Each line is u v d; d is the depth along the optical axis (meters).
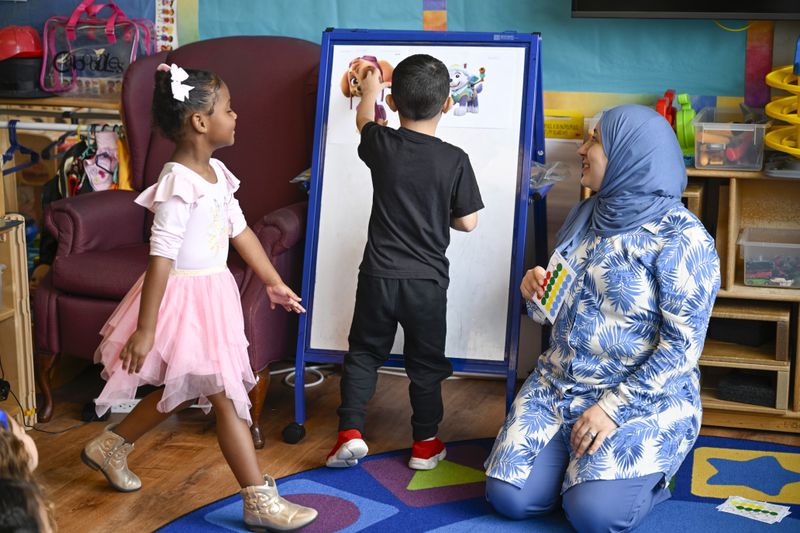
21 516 1.31
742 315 2.93
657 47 3.20
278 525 2.37
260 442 2.87
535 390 2.59
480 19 3.34
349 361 2.75
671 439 2.41
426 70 2.56
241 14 3.56
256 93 3.34
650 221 2.44
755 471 2.70
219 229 2.40
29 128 3.48
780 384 2.91
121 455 2.57
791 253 2.91
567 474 2.43
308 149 3.29
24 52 3.60
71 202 3.12
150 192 2.31
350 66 2.96
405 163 2.58
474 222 2.65
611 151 2.46
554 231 3.39
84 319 2.98
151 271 2.26
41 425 3.04
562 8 3.25
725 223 3.06
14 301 2.92
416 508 2.51
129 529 2.41
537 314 2.63
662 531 2.38
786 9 2.97
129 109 3.35
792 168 2.83
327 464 2.71
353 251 2.93
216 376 2.34
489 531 2.40
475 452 2.84
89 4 3.65
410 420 3.06
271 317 2.91
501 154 2.86
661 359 2.38
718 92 3.18
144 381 2.39
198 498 2.57
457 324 2.88
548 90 3.32
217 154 3.37
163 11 3.62
